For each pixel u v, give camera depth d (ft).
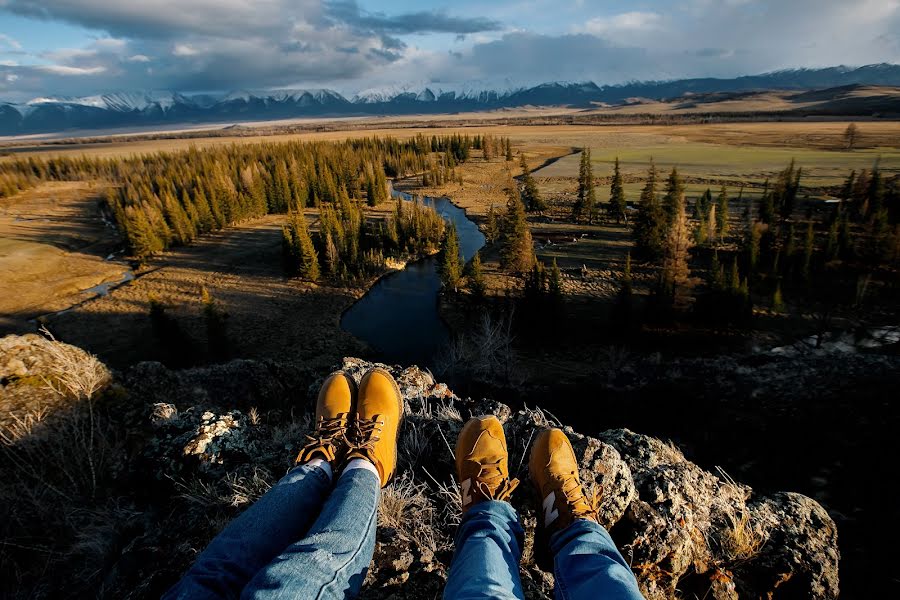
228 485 9.35
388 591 7.13
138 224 223.92
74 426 12.93
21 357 15.98
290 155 429.79
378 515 8.21
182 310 168.76
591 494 8.68
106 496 11.19
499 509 6.61
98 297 182.91
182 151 584.40
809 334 134.10
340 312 170.09
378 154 464.24
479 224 269.44
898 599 12.94
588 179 256.52
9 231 278.05
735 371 67.92
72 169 490.49
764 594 8.86
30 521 10.36
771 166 381.40
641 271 185.88
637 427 58.23
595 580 5.31
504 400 92.79
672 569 8.38
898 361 57.93
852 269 173.99
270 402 21.61
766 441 42.55
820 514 10.30
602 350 129.80
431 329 155.12
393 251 232.32
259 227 287.07
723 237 218.79
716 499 9.94
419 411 12.42
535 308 136.77
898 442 35.50
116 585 8.09
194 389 20.44
